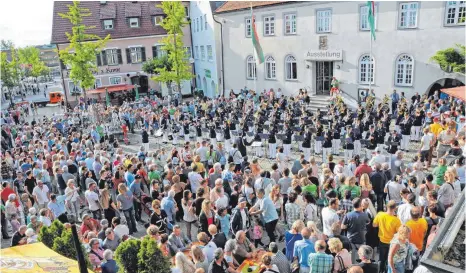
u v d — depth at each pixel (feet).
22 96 198.39
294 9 100.12
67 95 139.95
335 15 92.68
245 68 116.88
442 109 64.85
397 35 84.02
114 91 137.39
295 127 64.03
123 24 144.05
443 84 80.74
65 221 37.70
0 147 71.77
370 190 34.30
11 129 90.63
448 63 74.95
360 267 21.24
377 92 89.81
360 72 92.02
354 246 29.45
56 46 136.36
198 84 150.20
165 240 28.04
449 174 31.60
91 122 96.63
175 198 39.75
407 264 24.95
